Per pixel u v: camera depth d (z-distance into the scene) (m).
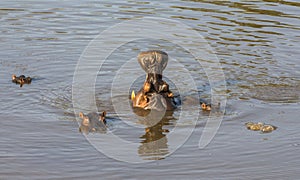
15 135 24.91
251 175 21.64
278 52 36.69
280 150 23.77
